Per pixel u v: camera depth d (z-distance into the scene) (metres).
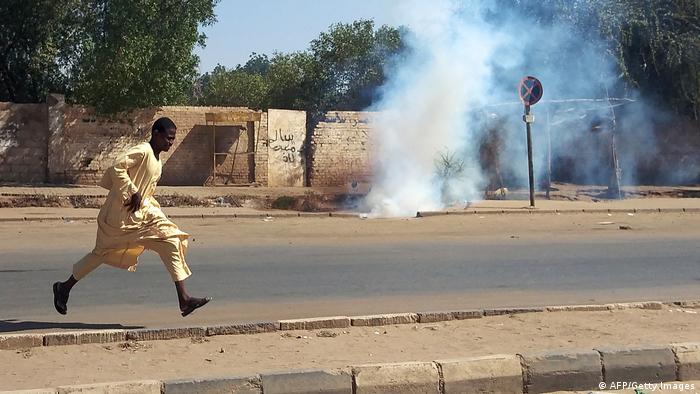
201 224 15.87
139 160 6.63
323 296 8.72
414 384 5.28
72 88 27.88
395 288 9.23
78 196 21.38
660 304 7.82
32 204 20.53
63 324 7.20
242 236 14.17
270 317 7.61
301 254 11.98
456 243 13.41
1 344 6.13
